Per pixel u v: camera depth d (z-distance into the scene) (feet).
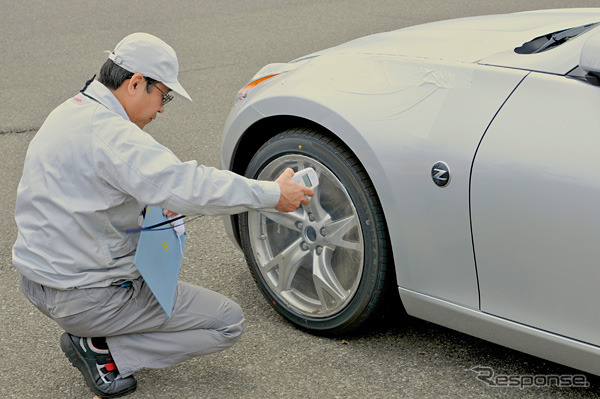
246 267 12.42
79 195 8.07
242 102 10.61
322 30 27.53
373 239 9.29
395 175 8.75
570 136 7.64
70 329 8.64
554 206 7.66
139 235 8.57
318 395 9.14
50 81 23.59
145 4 33.58
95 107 8.05
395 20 28.12
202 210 7.82
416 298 9.12
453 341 10.05
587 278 7.63
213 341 9.06
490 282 8.39
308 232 10.03
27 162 8.25
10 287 12.17
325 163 9.55
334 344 10.15
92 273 8.32
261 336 10.46
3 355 10.35
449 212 8.45
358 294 9.64
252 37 27.22
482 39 9.61
